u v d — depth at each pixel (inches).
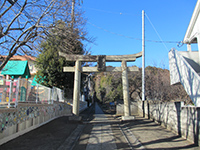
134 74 1048.2
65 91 949.8
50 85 812.0
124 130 449.1
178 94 628.1
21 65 818.8
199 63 505.0
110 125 534.3
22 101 363.9
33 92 431.8
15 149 259.8
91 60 640.4
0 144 269.3
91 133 409.4
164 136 358.6
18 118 331.9
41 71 808.3
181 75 426.6
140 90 1034.7
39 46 417.7
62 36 409.1
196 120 281.6
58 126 479.8
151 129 441.4
